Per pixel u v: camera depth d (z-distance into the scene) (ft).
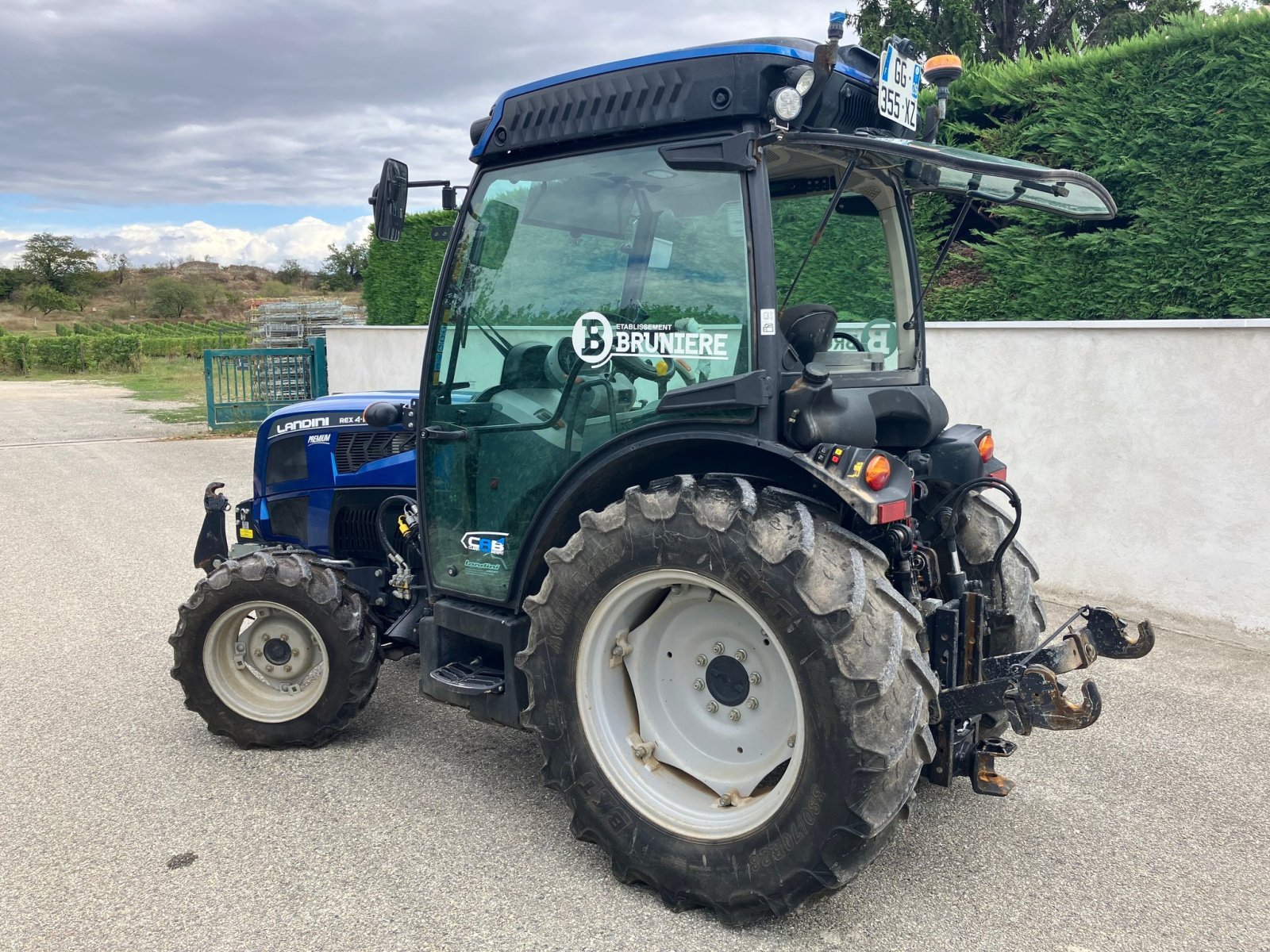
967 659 8.89
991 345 18.24
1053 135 20.29
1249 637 15.40
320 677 11.64
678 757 9.01
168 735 12.27
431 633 10.68
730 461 9.09
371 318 45.52
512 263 9.89
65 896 8.57
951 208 21.75
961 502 9.89
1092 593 17.31
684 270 8.72
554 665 9.04
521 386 9.87
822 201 10.42
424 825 9.94
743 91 8.20
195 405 61.82
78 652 15.34
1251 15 16.85
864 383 9.95
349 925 8.16
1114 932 8.14
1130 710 13.07
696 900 8.31
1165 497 16.22
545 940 7.98
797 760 7.80
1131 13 43.60
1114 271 19.01
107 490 29.96
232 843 9.53
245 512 14.29
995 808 10.40
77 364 101.76
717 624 8.79
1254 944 7.97
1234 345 15.17
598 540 8.70
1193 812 10.32
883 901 8.59
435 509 10.69
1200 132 17.53
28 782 10.90
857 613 7.47
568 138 9.24
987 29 46.70
